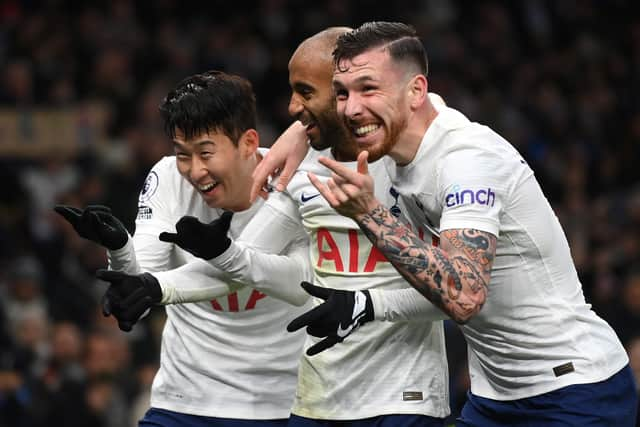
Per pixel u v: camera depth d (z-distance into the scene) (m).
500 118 41.91
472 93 43.56
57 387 25.81
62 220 32.62
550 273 12.43
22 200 32.97
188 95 13.55
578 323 12.54
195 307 14.68
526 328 12.44
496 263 12.30
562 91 45.41
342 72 11.90
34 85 35.88
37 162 34.41
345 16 43.91
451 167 11.81
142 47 39.69
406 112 11.98
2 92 34.84
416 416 13.23
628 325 26.73
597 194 40.47
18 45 37.28
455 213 11.60
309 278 13.91
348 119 11.91
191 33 41.47
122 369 26.55
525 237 12.21
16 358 26.69
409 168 12.27
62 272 31.06
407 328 13.23
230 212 12.47
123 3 40.81
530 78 45.09
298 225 13.90
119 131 36.62
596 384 12.40
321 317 11.88
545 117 43.34
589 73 46.19
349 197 11.12
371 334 13.20
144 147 34.72
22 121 33.41
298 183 13.62
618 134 43.94
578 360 12.42
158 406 14.99
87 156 34.59
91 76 37.91
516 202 12.09
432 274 11.16
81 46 38.72
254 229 13.79
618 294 28.69
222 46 41.09
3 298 28.73
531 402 12.62
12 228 31.88
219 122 13.59
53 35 38.38
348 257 13.30
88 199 32.66
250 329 14.59
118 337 27.58
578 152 41.53
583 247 33.69
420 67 12.06
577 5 49.09
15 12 39.16
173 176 14.68
